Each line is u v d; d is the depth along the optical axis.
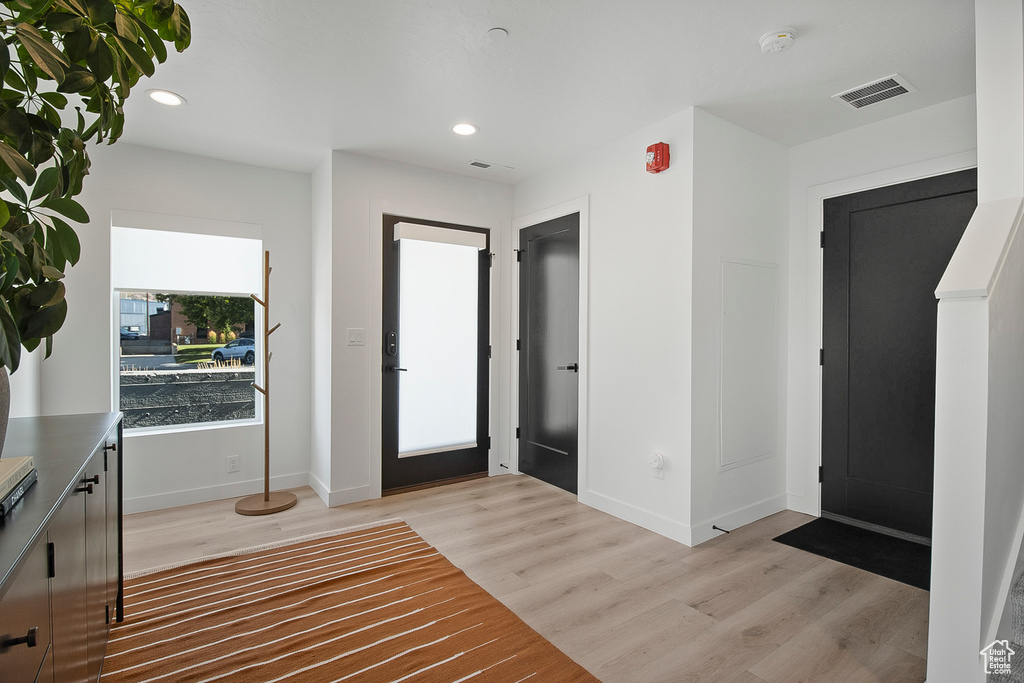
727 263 3.09
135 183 3.36
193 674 1.77
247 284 3.80
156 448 3.43
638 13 2.05
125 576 2.46
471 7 2.01
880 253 3.10
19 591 0.87
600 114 2.99
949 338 1.61
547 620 2.13
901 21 2.09
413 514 3.36
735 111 2.95
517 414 4.36
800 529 3.14
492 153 3.62
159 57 0.90
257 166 3.78
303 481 3.96
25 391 2.76
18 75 0.80
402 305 3.86
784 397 3.51
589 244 3.59
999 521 1.67
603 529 3.12
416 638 2.00
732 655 1.90
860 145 3.17
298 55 2.35
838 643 1.98
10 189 0.80
